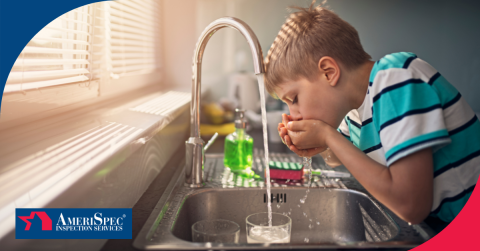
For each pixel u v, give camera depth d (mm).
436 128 582
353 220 885
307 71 736
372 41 2180
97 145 690
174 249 563
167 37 2027
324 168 1146
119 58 1416
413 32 2158
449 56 2162
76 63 949
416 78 625
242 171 1062
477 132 661
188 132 1664
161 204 779
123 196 735
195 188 899
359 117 838
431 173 594
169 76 2066
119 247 580
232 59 2230
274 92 825
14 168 552
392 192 601
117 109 1141
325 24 742
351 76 739
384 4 2145
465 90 2180
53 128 835
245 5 2174
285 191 917
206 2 2168
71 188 490
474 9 2109
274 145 1555
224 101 2088
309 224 919
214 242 631
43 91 838
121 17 1360
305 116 768
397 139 596
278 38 797
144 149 898
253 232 691
